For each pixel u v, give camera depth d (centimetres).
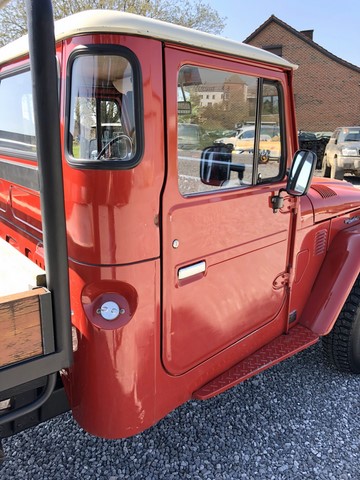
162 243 170
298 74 2534
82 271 163
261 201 216
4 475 215
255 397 275
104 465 222
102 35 146
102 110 157
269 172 222
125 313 166
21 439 238
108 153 158
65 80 155
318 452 231
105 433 176
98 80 154
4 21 1230
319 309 269
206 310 200
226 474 217
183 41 161
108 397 171
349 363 289
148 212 162
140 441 238
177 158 170
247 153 207
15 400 162
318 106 2528
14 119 209
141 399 179
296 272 259
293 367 309
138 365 173
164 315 179
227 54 182
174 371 193
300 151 212
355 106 2447
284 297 254
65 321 142
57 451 230
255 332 238
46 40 121
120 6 1341
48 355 141
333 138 1355
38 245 196
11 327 132
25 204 205
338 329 280
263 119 211
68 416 256
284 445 236
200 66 174
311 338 257
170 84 162
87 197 154
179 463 224
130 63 150
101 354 166
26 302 133
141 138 154
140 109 153
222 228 197
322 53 2461
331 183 341
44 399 150
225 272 205
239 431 246
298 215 246
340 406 268
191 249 183
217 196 191
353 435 244
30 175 194
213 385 214
